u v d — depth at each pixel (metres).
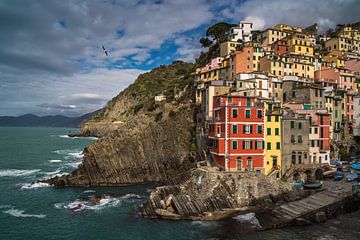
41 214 61.00
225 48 128.75
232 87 89.38
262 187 61.91
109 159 89.31
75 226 54.59
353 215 55.53
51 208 64.69
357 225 50.97
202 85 103.19
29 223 56.31
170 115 99.69
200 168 66.81
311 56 119.25
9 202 69.06
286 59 110.81
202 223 54.38
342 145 92.44
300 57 116.44
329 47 154.00
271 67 105.75
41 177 95.88
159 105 126.94
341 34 160.12
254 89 87.00
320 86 90.00
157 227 53.19
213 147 71.38
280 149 70.56
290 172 69.25
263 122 68.94
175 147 94.94
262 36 141.12
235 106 67.31
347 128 97.62
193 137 93.69
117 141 91.69
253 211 58.16
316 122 76.12
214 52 144.25
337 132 94.38
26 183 87.62
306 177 71.06
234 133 67.06
